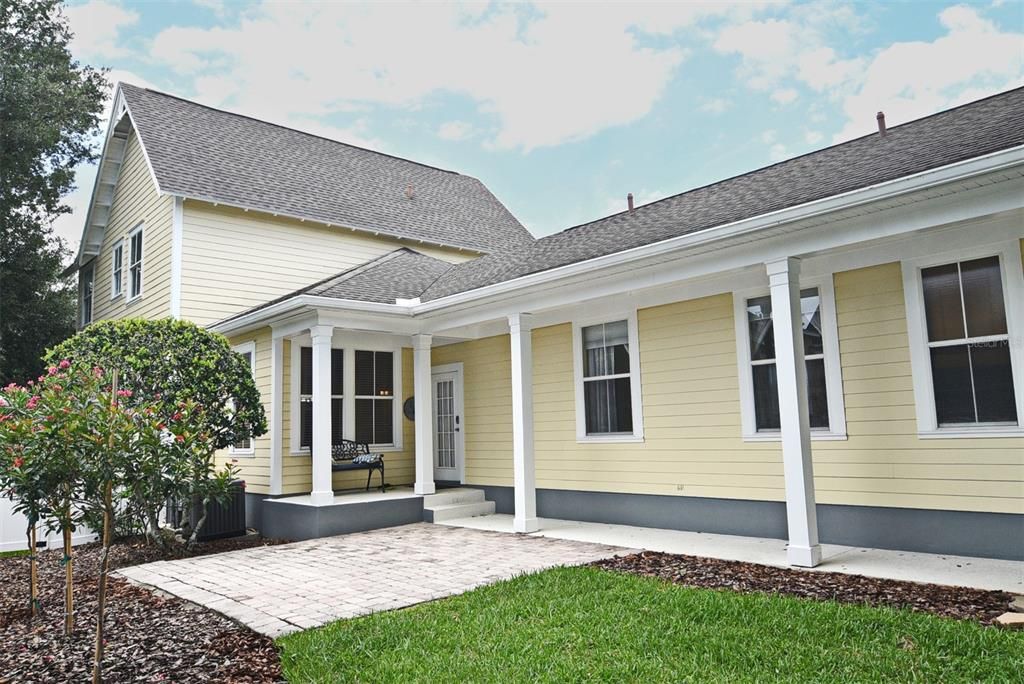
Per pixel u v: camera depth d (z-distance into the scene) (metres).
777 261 6.80
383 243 15.88
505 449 11.48
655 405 9.22
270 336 11.39
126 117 15.36
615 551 7.60
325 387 10.09
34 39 19.91
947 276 6.77
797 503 6.50
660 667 3.89
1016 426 6.26
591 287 8.55
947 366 6.75
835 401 7.43
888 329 7.09
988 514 6.38
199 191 13.25
